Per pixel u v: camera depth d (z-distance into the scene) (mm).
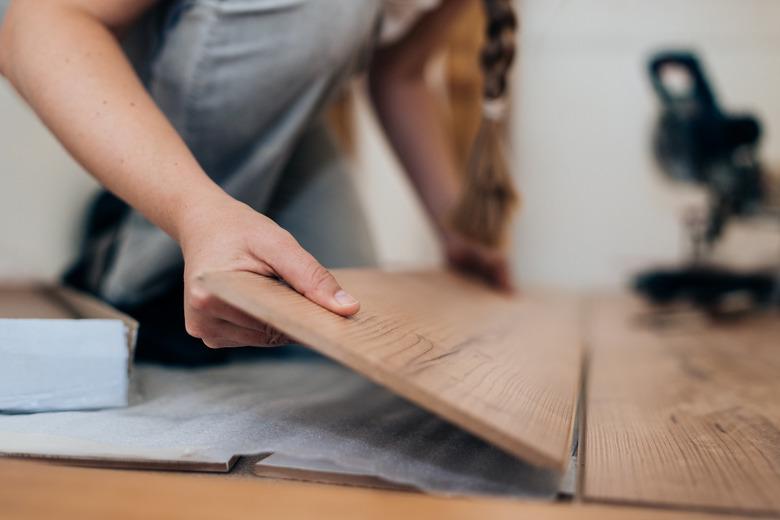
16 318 601
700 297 1808
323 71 875
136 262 907
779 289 1716
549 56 2264
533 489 424
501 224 1181
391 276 917
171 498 404
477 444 521
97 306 766
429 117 1367
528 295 1689
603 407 672
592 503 406
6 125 1478
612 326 1415
